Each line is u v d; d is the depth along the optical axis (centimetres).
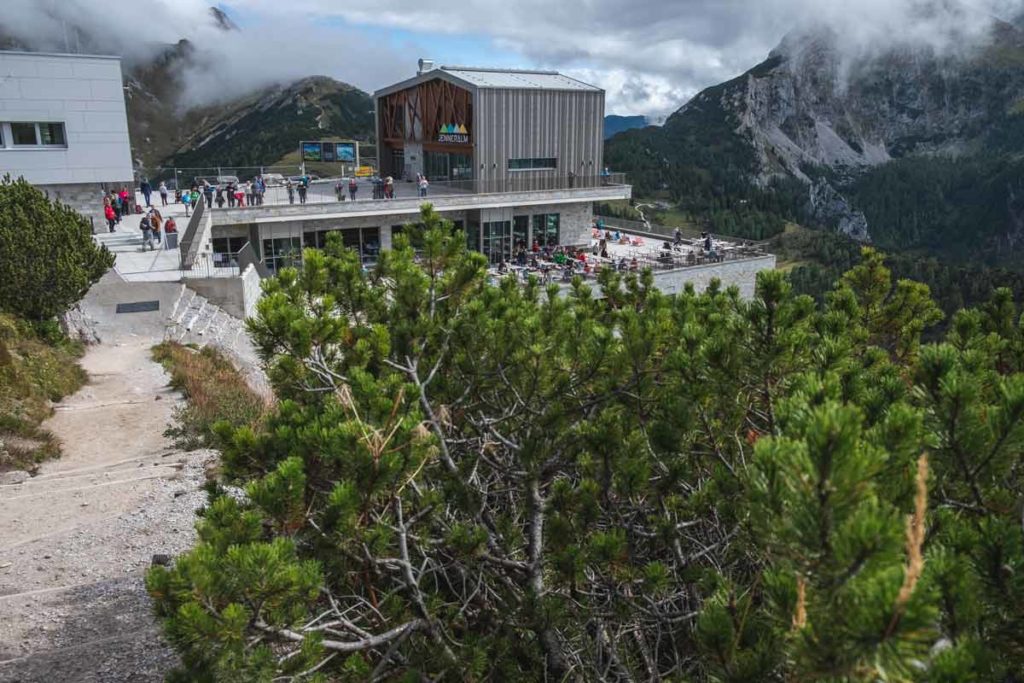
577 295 992
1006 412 372
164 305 2598
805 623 248
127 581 906
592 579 627
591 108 5162
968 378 394
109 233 3512
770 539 267
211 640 351
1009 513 389
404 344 720
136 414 1702
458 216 4834
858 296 952
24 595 871
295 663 419
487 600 651
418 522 607
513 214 4916
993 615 321
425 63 5403
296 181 4609
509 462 779
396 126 5881
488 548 638
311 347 636
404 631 521
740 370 550
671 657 626
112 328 2458
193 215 3272
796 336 541
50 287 2100
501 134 4816
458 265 826
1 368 1673
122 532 1041
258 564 361
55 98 3494
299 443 504
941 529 358
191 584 354
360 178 5006
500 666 569
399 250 850
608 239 5622
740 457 555
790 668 304
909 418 325
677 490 655
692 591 560
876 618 214
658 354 653
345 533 475
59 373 1881
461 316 764
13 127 3456
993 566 317
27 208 2098
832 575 238
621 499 617
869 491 244
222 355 2308
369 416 512
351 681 483
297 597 389
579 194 5066
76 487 1232
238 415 1528
